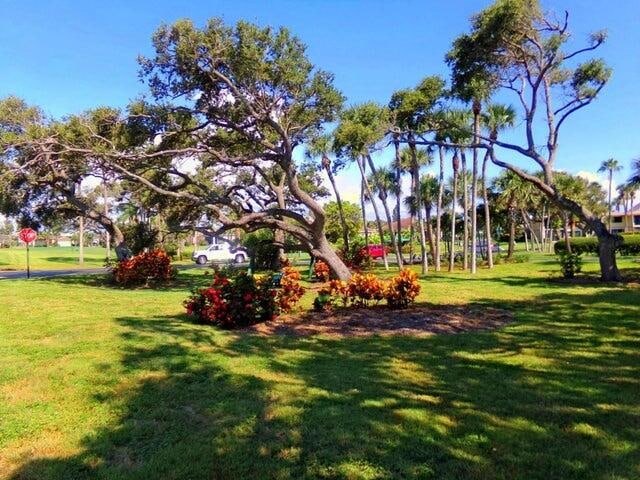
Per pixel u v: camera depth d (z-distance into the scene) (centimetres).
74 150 1470
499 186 3422
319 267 1856
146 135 1505
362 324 867
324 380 529
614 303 1073
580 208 1633
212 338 739
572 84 1670
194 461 350
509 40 1603
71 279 1986
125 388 500
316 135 1667
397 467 335
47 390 495
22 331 783
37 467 344
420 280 1741
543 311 989
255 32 1294
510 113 2166
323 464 341
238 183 2059
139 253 2053
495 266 2517
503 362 601
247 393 484
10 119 1655
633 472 323
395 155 2623
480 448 361
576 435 381
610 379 524
